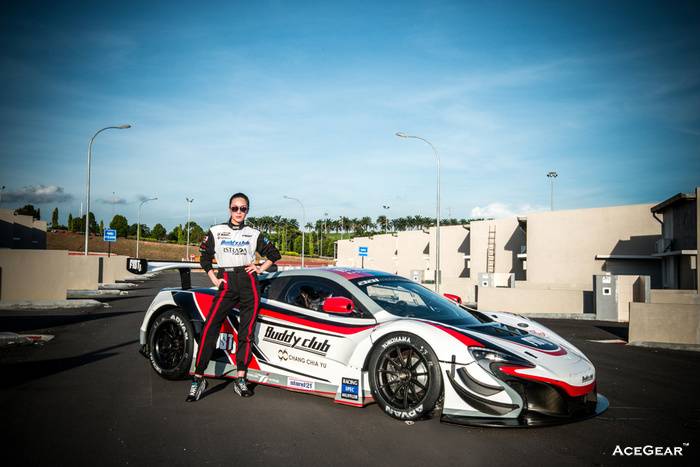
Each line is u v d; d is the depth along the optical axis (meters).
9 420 4.00
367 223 139.00
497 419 3.77
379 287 4.86
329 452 3.43
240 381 4.75
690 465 3.33
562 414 3.88
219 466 3.16
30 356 6.76
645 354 8.16
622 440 3.81
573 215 27.28
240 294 4.72
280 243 118.00
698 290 17.41
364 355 4.29
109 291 20.30
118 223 113.38
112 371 5.80
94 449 3.41
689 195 19.23
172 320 5.22
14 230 36.88
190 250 98.44
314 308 4.81
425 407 3.93
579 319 15.83
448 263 41.03
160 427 3.88
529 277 29.00
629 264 25.05
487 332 4.32
